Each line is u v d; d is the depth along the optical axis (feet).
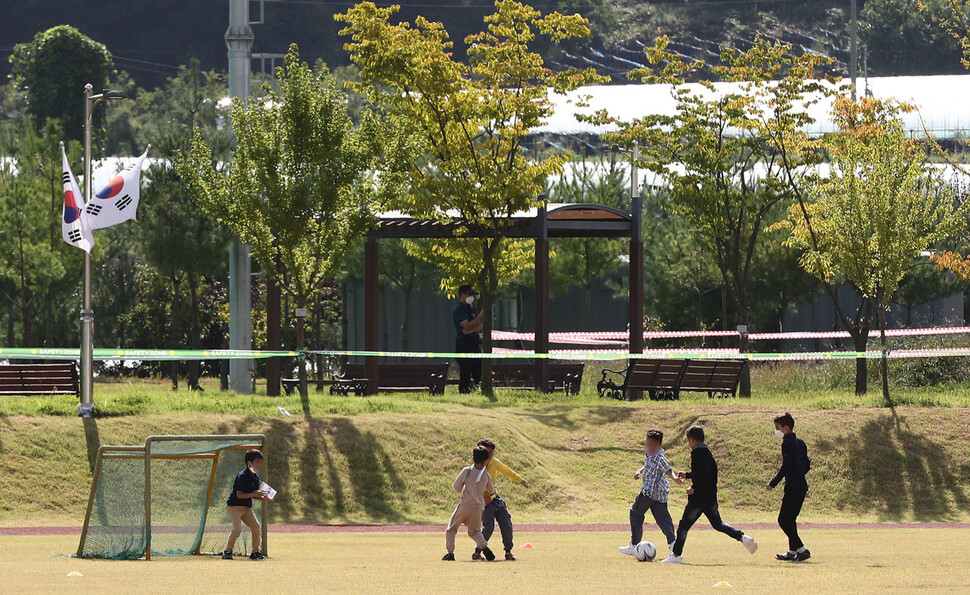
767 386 287.69
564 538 158.81
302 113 224.33
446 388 279.08
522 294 394.73
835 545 146.30
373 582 99.14
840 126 265.34
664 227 371.56
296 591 91.45
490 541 153.17
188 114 314.96
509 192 244.01
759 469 202.28
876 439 209.67
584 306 397.60
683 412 220.43
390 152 231.09
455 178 248.93
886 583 98.78
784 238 337.93
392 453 195.62
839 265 233.35
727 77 269.85
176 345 302.45
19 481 177.27
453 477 193.57
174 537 142.00
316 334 365.40
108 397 214.28
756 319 372.99
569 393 261.65
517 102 245.86
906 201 227.61
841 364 293.23
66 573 107.86
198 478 174.60
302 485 185.88
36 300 362.94
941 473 202.28
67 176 202.49
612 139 269.03
